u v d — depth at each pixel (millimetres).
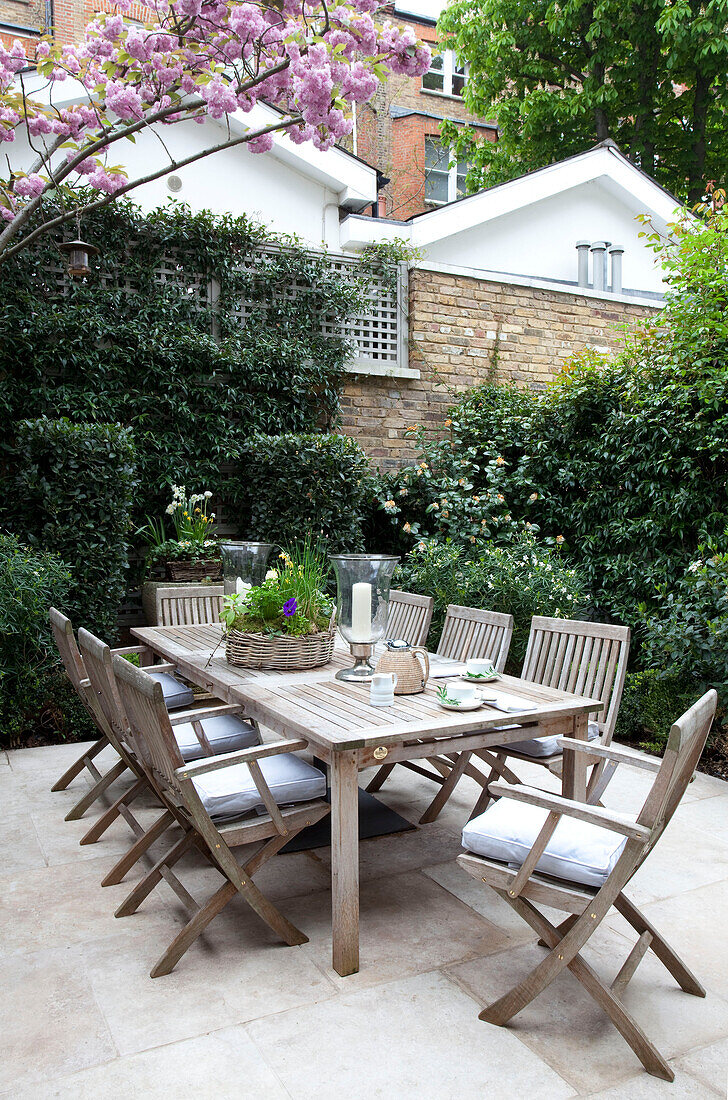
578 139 13352
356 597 2947
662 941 2205
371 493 7113
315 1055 1913
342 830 2250
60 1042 1962
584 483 6434
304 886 2854
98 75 4926
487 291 8133
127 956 2371
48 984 2219
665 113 13039
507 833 2113
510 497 7188
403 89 16047
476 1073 1854
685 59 11664
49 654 4676
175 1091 1787
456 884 2879
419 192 15641
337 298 7418
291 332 7285
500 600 5629
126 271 6602
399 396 7750
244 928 2557
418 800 3777
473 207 8336
